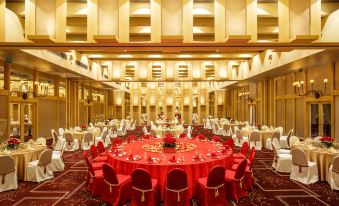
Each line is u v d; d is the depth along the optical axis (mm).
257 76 13688
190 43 5590
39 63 9906
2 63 9633
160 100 24453
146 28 8852
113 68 14289
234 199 5047
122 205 4906
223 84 20875
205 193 4648
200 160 5277
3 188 5730
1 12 5762
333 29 6762
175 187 4480
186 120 24172
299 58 9023
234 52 12203
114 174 4707
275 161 7598
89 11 5555
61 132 12039
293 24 5602
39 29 5535
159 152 6141
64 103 14789
